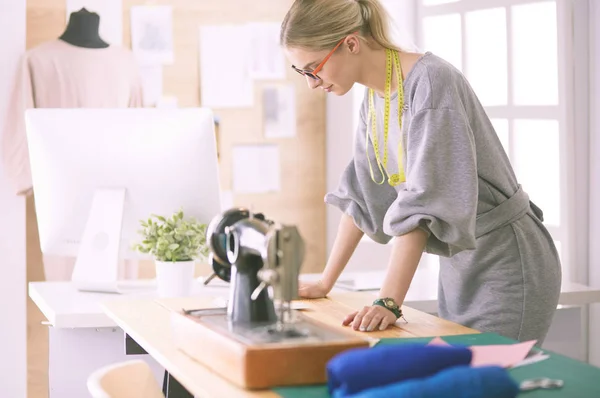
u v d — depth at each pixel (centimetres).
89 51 499
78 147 311
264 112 546
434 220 220
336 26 244
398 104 244
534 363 177
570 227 393
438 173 226
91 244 311
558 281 266
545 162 405
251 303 187
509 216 254
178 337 198
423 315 235
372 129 267
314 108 555
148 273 527
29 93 488
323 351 166
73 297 302
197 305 254
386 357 150
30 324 504
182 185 307
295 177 555
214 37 532
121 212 308
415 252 226
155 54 521
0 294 490
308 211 559
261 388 164
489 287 259
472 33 441
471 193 225
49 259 500
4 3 483
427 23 474
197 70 532
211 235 200
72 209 317
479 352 185
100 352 298
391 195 275
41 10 498
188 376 175
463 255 259
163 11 521
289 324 182
